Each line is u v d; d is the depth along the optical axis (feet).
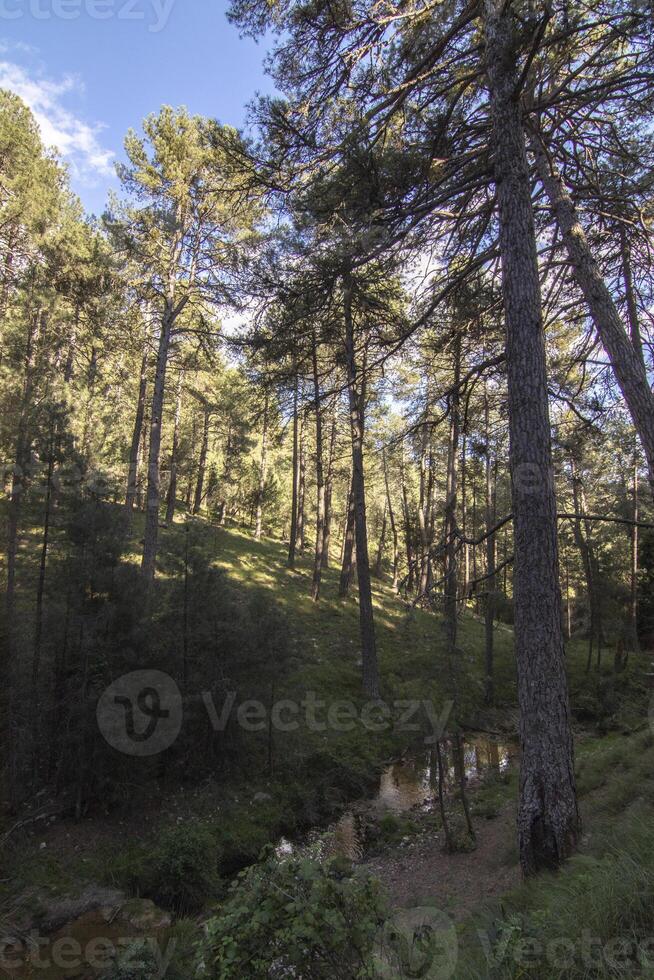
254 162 22.54
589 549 68.95
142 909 20.26
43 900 19.75
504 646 69.56
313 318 24.50
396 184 20.51
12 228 57.00
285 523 138.41
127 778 26.43
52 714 26.30
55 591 27.35
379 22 19.81
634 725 45.70
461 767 31.17
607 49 21.56
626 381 20.53
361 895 8.16
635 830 14.49
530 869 16.55
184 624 31.27
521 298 19.25
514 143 19.79
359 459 49.16
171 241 51.06
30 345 45.16
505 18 18.98
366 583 48.49
